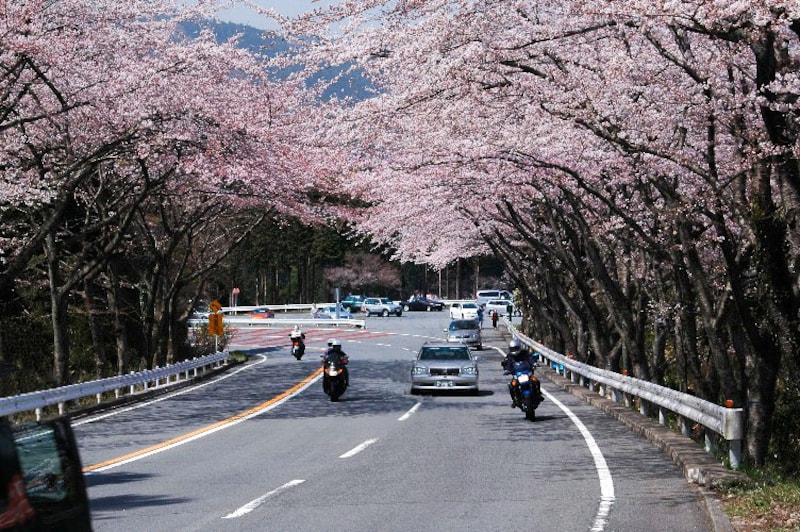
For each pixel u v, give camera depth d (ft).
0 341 202.69
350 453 96.27
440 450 98.17
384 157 160.04
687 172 116.67
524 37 99.76
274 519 60.23
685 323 137.80
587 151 130.31
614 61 104.12
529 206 209.97
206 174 179.32
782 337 82.89
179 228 226.38
